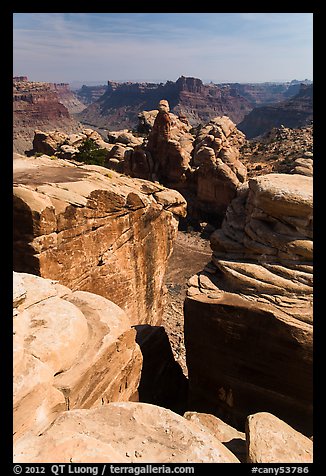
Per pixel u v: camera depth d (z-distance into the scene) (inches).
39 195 605.9
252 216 671.1
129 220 819.4
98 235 722.8
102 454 278.7
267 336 589.3
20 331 392.5
